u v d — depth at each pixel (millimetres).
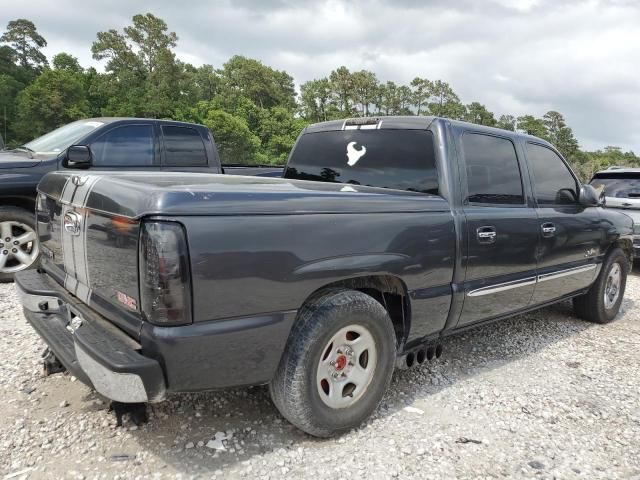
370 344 2891
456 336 4754
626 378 3949
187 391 2279
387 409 3217
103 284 2463
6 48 104688
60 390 3213
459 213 3352
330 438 2832
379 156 3734
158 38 104062
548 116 138875
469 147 3625
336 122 4152
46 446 2604
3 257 5875
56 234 3018
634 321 5727
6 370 3467
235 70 139000
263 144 107500
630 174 9609
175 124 6887
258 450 2660
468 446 2828
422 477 2516
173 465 2490
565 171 4668
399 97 138000
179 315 2135
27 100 81750
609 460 2773
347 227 2670
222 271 2225
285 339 2484
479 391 3561
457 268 3320
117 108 92125
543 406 3381
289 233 2436
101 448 2605
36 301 2949
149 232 2111
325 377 2709
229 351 2301
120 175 2781
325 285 2650
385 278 2996
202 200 2211
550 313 5809
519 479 2555
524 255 3920
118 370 2074
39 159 5957
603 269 5250
